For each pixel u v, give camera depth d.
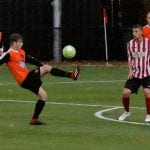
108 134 30.44
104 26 75.50
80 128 32.09
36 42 77.56
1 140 28.88
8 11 76.75
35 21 77.69
